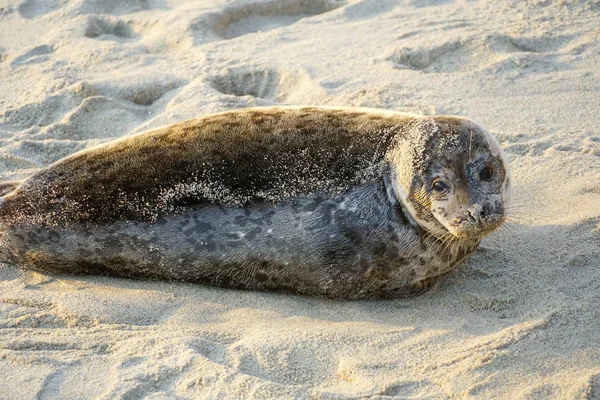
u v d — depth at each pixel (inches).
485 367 170.1
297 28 368.5
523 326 181.6
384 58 330.0
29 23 383.9
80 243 214.5
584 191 239.1
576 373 167.2
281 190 207.3
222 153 211.3
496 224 194.7
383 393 164.2
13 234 217.5
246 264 208.8
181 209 209.8
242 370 173.8
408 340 182.9
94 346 182.4
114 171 216.1
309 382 170.9
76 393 165.9
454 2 381.7
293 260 206.5
